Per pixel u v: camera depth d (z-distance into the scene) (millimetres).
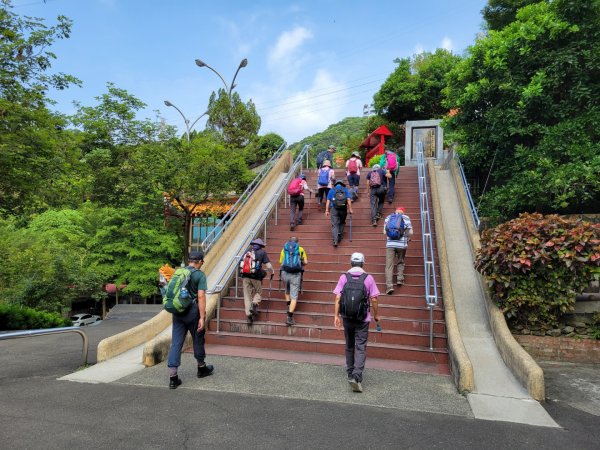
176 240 26125
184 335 5473
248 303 7562
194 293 5535
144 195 19453
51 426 4051
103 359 6488
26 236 22172
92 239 25984
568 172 8234
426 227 9984
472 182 12984
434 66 22016
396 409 4551
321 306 7801
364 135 26922
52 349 8273
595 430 4109
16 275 18812
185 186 17875
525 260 6430
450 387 5289
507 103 9945
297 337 7211
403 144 24250
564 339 6691
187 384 5355
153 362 6191
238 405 4625
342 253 9523
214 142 19828
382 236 9977
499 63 9812
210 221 24484
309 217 11312
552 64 9195
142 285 25656
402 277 7977
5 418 4246
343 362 6332
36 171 10414
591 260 6312
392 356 6523
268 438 3818
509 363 5688
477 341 6469
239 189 20156
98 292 24594
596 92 9219
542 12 9922
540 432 4035
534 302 6578
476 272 8141
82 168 13039
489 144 11086
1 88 9812
